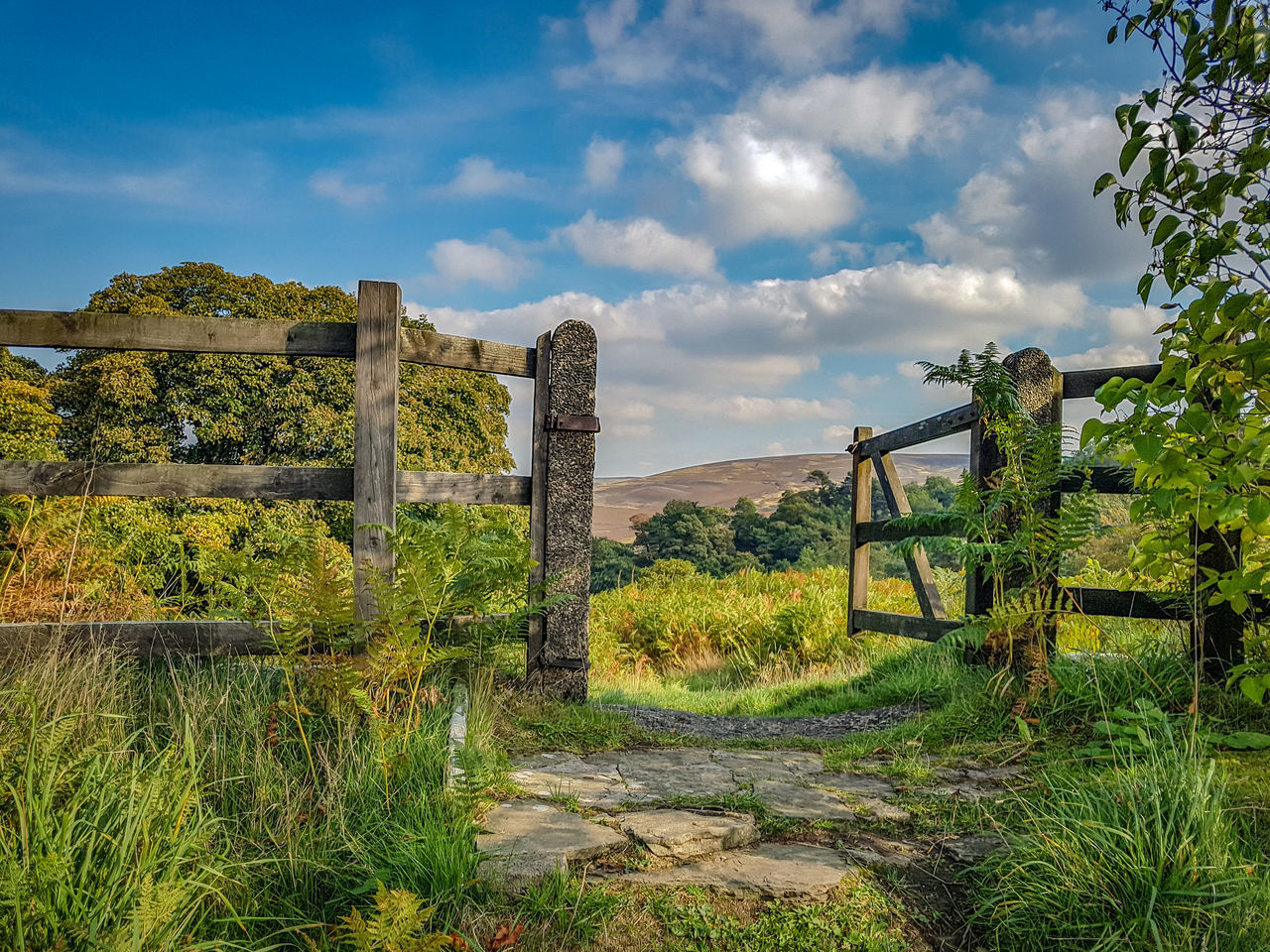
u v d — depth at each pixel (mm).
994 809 3447
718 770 4207
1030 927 2494
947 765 4234
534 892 2502
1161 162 2365
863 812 3492
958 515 5973
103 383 17484
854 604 8578
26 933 1808
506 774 3670
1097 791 3186
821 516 29281
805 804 3584
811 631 10992
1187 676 4445
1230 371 2764
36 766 2344
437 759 3379
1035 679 4812
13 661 4410
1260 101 2270
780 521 29656
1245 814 2957
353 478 4922
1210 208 2375
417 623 3768
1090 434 3340
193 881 2139
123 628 4641
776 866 2875
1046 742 4344
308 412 18578
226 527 15336
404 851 2588
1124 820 2771
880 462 8133
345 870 2615
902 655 7531
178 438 18969
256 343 4906
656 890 2641
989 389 5457
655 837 3002
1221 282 2525
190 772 2688
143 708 4016
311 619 3773
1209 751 3658
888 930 2531
